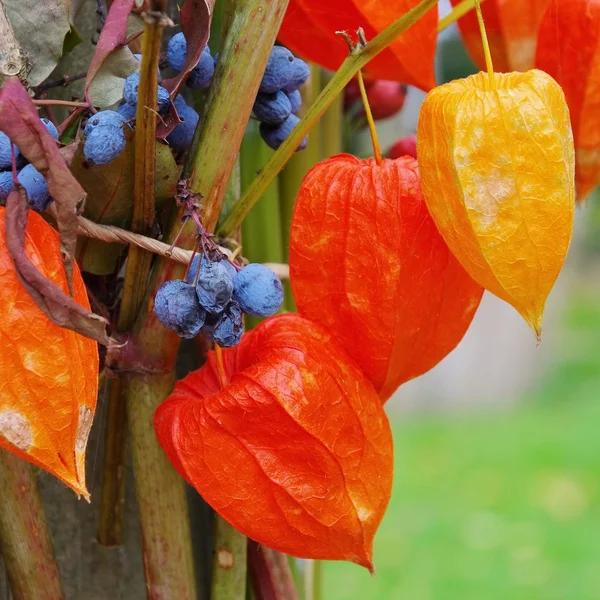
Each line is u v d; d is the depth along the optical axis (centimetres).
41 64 48
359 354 47
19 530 49
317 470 46
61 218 43
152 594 49
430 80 49
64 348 43
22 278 43
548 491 206
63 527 52
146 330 48
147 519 49
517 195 44
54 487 52
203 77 47
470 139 44
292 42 50
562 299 374
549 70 50
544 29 50
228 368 48
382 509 47
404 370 48
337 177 47
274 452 46
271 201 52
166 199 47
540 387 310
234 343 45
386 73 49
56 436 43
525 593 167
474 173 44
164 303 45
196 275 45
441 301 47
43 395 43
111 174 46
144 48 44
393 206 46
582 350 336
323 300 47
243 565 51
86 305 44
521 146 44
